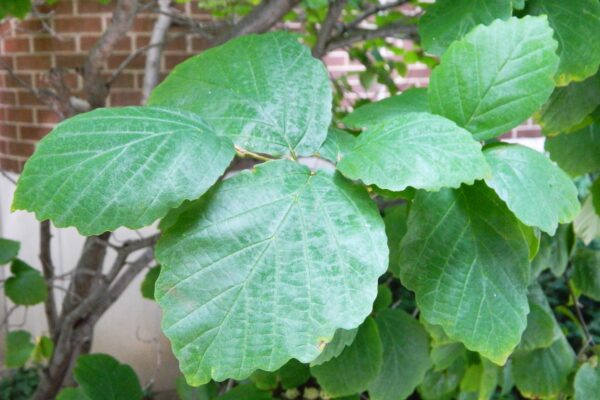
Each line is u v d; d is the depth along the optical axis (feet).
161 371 6.08
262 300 1.41
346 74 4.85
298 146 1.64
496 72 1.62
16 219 6.03
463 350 2.87
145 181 1.40
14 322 6.29
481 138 1.64
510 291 1.61
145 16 4.90
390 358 2.78
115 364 3.18
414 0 3.14
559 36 1.95
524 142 5.62
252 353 1.39
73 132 1.44
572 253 3.20
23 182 1.40
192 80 1.72
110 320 5.91
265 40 1.76
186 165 1.42
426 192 1.63
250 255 1.43
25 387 5.76
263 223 1.45
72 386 3.90
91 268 3.98
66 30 5.12
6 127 5.65
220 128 1.63
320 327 1.39
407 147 1.47
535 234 1.68
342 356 2.53
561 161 2.62
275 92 1.68
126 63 3.34
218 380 1.38
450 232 1.62
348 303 1.40
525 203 1.51
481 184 1.64
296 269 1.42
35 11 4.37
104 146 1.42
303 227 1.45
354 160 1.50
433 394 3.27
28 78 5.30
